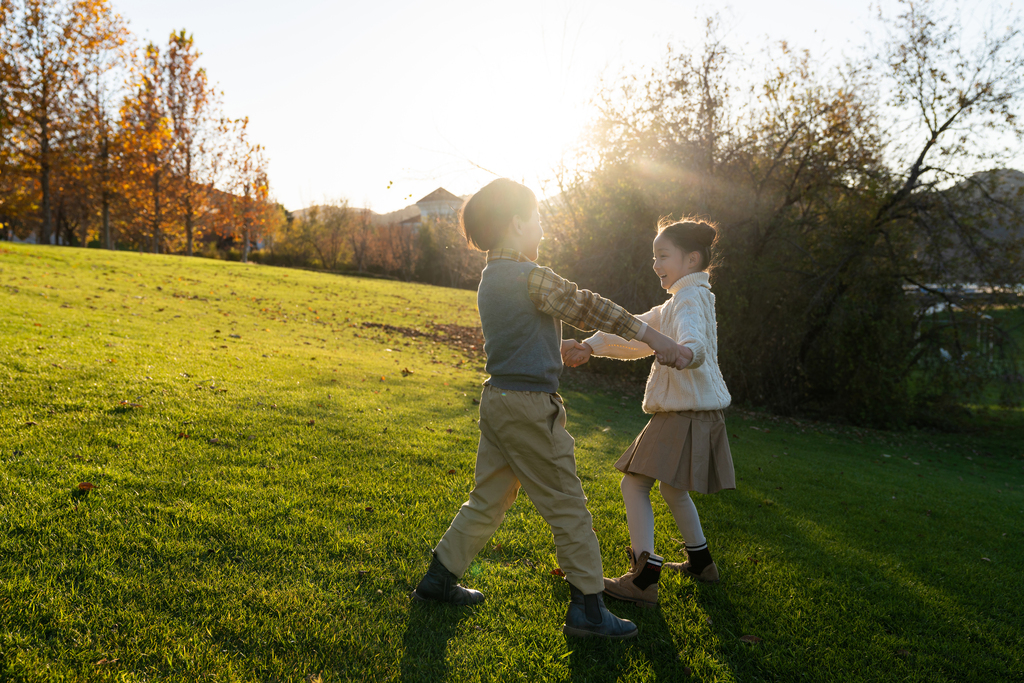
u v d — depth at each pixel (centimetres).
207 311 1200
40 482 289
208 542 254
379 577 241
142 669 172
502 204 206
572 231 1298
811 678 207
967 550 400
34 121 2338
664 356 207
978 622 270
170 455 358
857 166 1217
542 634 211
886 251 1196
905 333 1255
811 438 983
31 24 2223
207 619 199
